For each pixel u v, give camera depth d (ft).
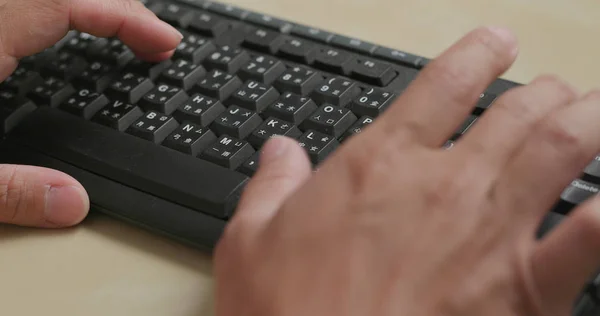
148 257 1.42
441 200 1.06
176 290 1.34
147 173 1.50
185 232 1.41
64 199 1.47
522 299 1.05
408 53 1.72
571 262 1.03
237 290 1.10
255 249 1.11
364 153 1.11
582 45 1.90
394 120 1.15
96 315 1.31
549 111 1.16
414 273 1.02
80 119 1.66
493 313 1.03
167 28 1.76
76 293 1.36
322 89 1.63
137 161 1.53
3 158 1.63
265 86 1.67
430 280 1.02
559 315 1.06
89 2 1.75
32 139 1.64
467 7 2.10
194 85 1.70
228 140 1.54
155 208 1.46
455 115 1.18
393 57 1.71
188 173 1.48
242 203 1.24
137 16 1.75
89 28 1.79
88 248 1.45
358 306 0.99
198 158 1.52
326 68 1.73
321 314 0.99
